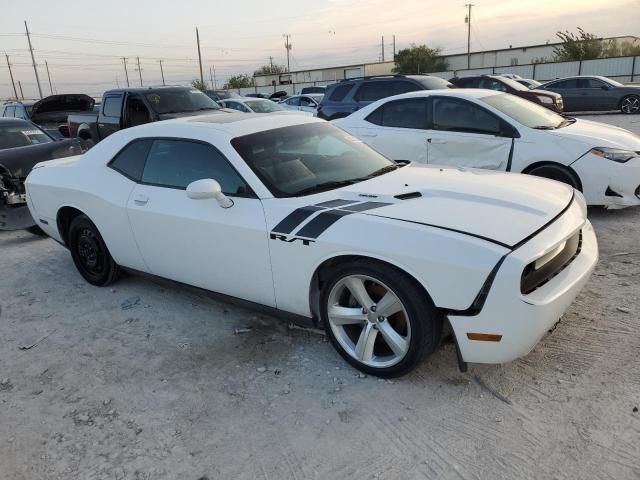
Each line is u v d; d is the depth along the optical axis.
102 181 4.46
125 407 3.08
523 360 3.23
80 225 4.76
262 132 3.93
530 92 16.25
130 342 3.85
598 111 21.50
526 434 2.61
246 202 3.48
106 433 2.86
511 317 2.63
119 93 11.54
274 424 2.83
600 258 4.77
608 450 2.46
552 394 2.89
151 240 4.07
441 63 56.97
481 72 42.47
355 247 2.94
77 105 16.64
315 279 3.29
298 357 3.46
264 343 3.68
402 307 2.91
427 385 3.06
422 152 6.83
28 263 5.86
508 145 6.17
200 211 3.68
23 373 3.55
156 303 4.49
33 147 7.27
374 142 7.24
